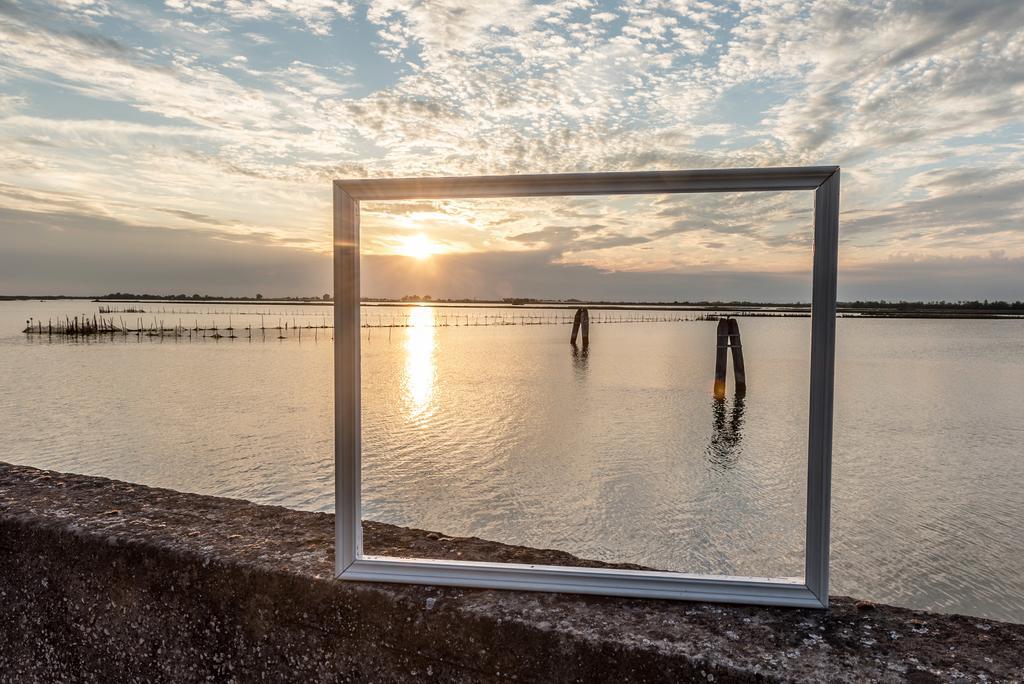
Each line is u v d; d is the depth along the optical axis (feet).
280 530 5.78
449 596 4.71
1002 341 129.29
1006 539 22.17
